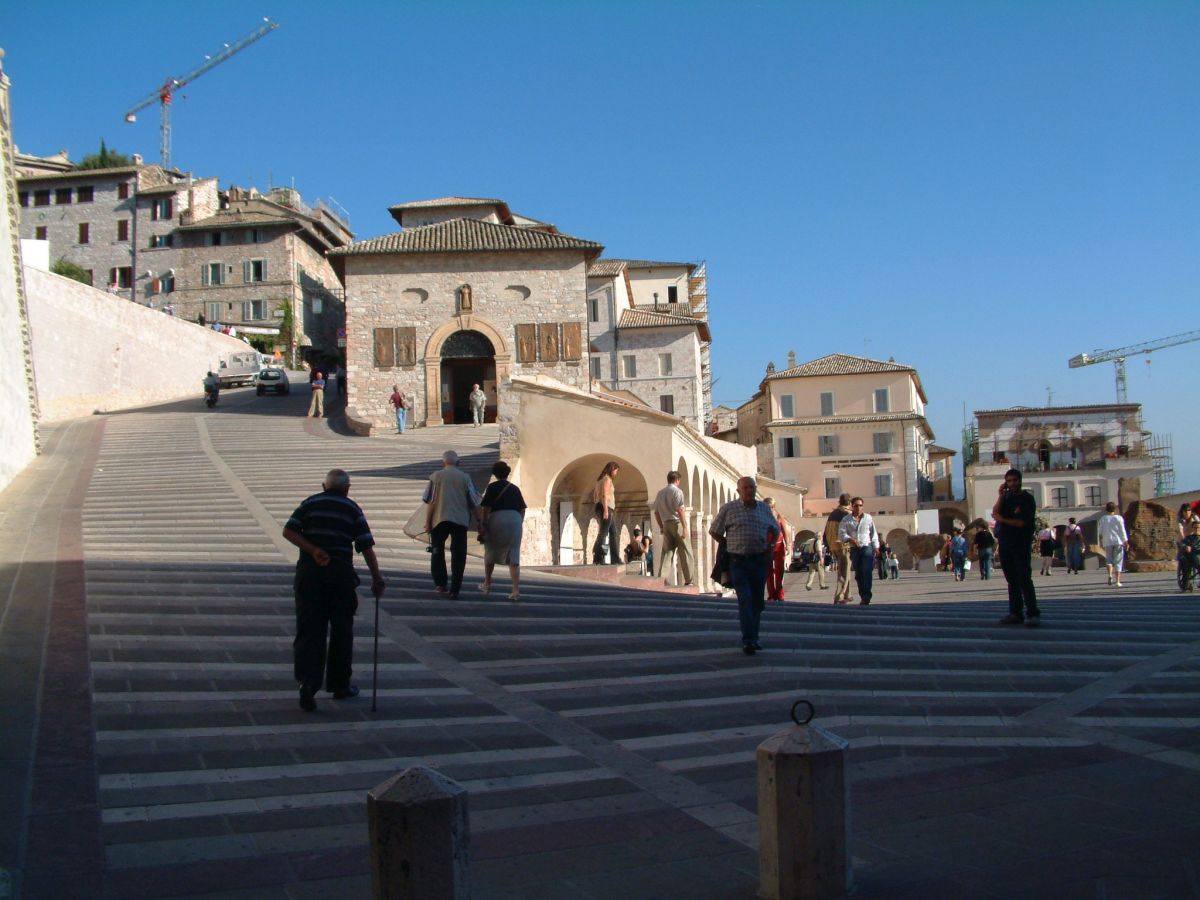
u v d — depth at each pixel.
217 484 26.00
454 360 51.09
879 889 5.13
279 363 75.12
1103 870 5.30
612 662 11.09
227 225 83.00
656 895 5.18
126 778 6.96
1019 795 6.66
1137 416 78.19
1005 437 79.00
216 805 6.53
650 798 6.76
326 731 8.27
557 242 50.47
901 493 77.50
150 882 5.31
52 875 5.34
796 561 55.78
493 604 14.24
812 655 11.59
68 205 85.56
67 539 18.17
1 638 10.67
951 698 9.50
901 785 6.94
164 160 119.50
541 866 5.60
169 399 59.00
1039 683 10.14
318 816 6.38
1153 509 38.00
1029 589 14.09
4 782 6.66
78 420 41.88
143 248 84.31
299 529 9.06
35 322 45.28
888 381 78.44
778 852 4.91
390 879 4.17
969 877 5.27
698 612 14.87
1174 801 6.43
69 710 8.37
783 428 78.81
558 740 8.16
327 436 36.62
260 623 12.02
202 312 83.00
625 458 24.92
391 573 16.83
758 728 8.50
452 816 4.21
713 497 32.72
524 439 25.42
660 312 74.88
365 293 50.50
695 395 70.06
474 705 9.23
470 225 53.50
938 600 23.08
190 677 9.70
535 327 50.34
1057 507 76.00
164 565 15.97
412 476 27.28
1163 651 11.95
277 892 5.22
